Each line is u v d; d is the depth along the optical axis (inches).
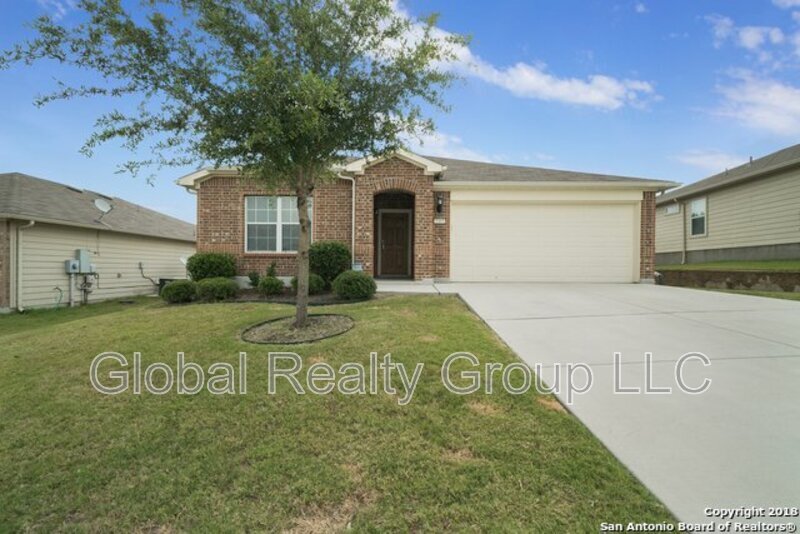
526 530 71.6
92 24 155.8
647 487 80.3
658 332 194.9
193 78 166.2
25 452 105.7
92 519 81.5
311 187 205.2
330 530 74.9
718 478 81.9
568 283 418.6
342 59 183.8
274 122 159.9
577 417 108.9
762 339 180.5
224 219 410.3
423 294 328.5
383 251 503.2
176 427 114.3
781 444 93.7
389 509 78.9
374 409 118.1
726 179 598.2
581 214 429.4
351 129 191.9
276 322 223.5
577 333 193.5
